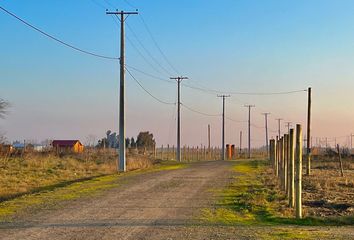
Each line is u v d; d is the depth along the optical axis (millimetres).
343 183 31250
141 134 106312
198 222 14734
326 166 54344
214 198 20906
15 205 18188
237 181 29922
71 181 30766
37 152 51938
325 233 12977
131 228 13469
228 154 96250
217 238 12078
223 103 93750
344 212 18359
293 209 18234
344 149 77438
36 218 15148
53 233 12617
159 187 25500
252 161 65562
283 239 12000
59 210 16938
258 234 12703
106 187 25375
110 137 99500
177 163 57875
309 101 44781
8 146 51844
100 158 50906
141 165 47062
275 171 34938
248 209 17781
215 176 33844
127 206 18078
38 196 21203
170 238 12031
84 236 12219
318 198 23031
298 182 16250
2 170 35000
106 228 13430
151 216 15750
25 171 35406
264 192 23781
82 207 17734
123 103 39562
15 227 13516
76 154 53406
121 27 39688
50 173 35188
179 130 71938
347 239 12070
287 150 22828
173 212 16719
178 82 73000
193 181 29375
